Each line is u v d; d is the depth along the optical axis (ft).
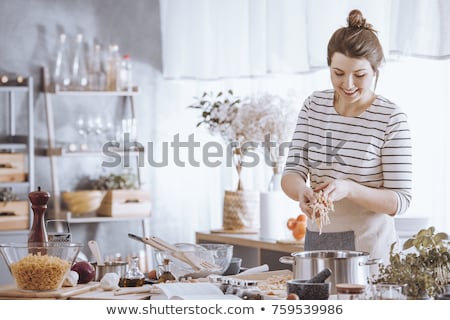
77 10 18.58
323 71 15.56
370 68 9.12
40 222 8.17
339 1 14.69
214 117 14.75
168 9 19.03
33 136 17.72
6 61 17.93
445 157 13.20
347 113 9.69
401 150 9.32
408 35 13.15
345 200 9.58
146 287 7.78
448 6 12.71
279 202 14.32
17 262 7.61
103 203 18.24
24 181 17.01
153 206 19.43
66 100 18.58
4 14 17.90
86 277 8.27
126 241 19.31
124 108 19.17
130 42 19.22
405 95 13.73
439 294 6.95
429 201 13.52
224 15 17.97
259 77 16.92
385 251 9.56
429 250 7.45
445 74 13.12
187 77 18.89
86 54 18.58
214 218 19.24
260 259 14.07
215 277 8.00
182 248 8.93
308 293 6.57
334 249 9.62
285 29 15.97
